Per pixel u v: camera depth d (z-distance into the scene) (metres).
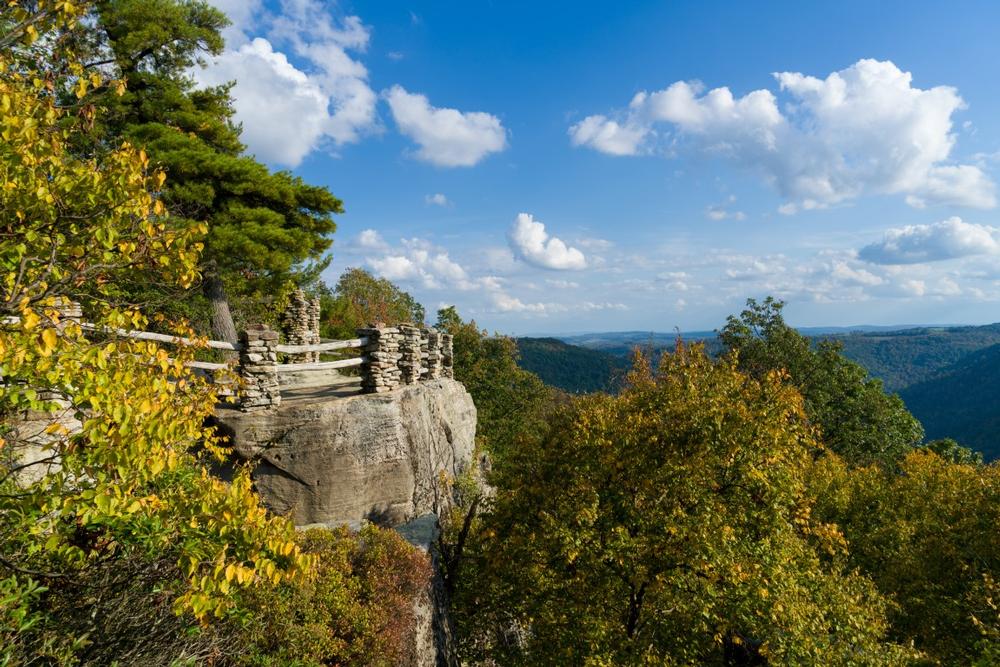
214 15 14.47
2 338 3.18
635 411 13.06
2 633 3.92
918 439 33.16
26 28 4.36
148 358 4.46
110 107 12.88
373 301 41.81
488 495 16.98
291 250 15.37
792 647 9.42
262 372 10.67
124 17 13.12
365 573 8.67
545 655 11.30
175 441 4.29
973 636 12.73
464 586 14.08
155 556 4.97
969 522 14.33
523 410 40.50
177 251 4.37
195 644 5.30
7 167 3.67
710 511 10.51
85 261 4.14
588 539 10.95
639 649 10.63
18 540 4.43
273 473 10.51
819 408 30.02
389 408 11.98
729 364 12.79
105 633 4.77
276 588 6.71
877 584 15.45
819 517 17.88
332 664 7.09
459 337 40.66
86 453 3.82
